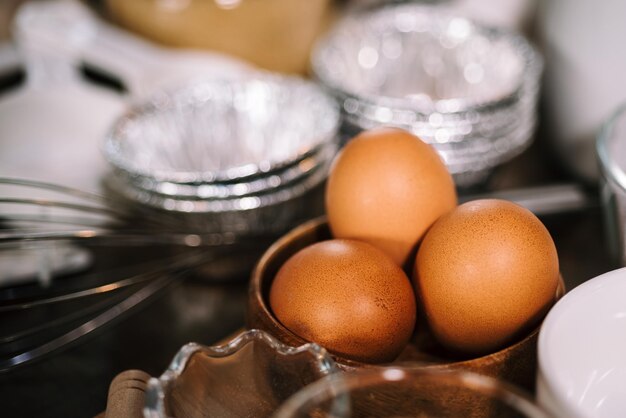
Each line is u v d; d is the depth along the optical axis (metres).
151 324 0.38
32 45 0.48
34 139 0.45
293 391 0.26
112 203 0.39
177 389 0.25
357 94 0.41
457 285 0.27
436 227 0.28
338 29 0.51
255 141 0.45
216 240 0.38
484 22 0.48
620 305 0.25
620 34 0.39
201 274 0.40
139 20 0.50
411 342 0.31
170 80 0.47
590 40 0.40
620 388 0.25
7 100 0.46
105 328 0.37
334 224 0.31
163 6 0.49
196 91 0.44
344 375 0.24
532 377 0.27
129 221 0.39
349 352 0.27
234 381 0.27
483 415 0.23
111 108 0.47
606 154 0.32
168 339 0.37
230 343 0.27
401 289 0.28
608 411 0.25
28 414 0.33
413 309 0.28
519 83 0.42
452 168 0.41
